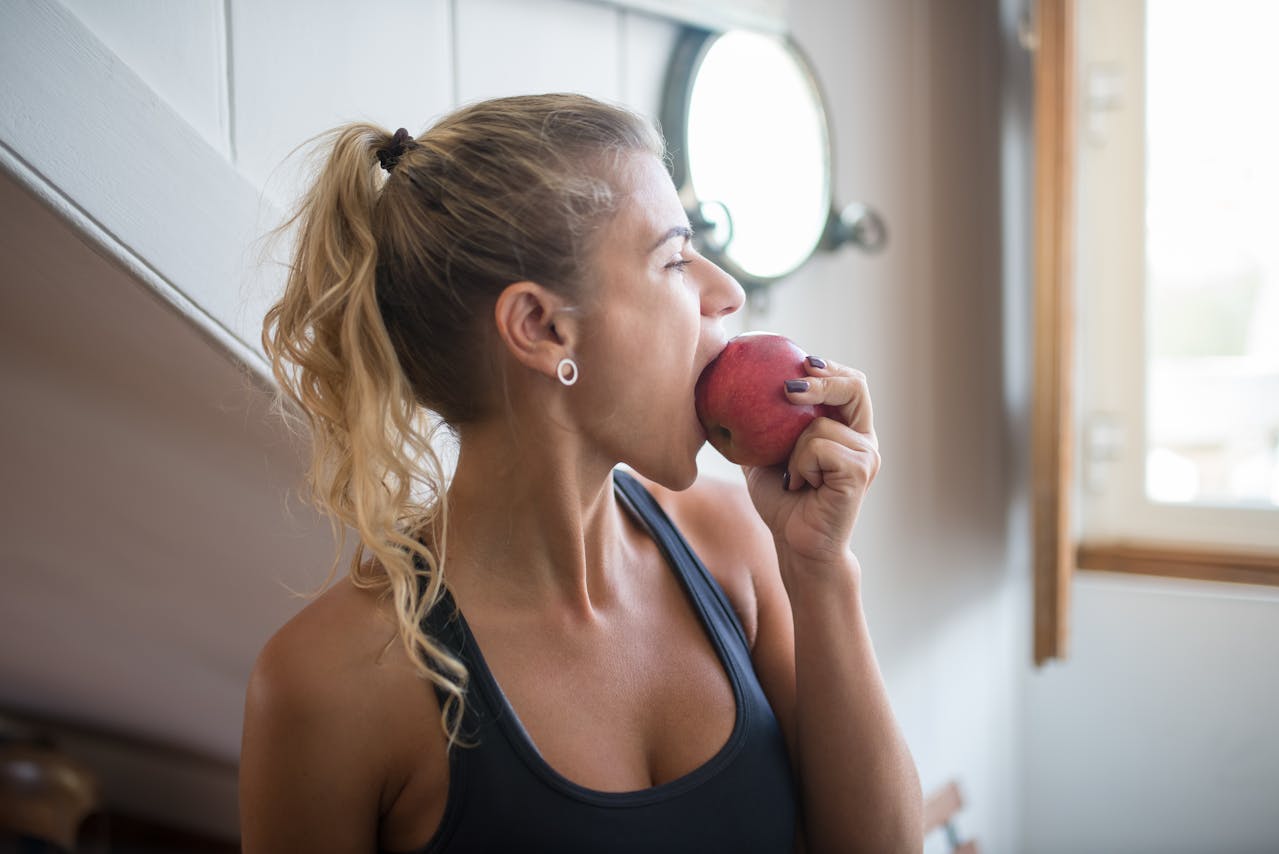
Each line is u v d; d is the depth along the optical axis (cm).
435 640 79
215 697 183
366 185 82
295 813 77
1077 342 219
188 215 96
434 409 85
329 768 76
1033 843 233
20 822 191
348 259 81
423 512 89
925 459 197
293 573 133
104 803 220
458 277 79
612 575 88
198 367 104
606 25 136
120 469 126
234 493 122
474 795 78
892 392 187
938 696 202
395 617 79
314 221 83
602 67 136
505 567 83
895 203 187
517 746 78
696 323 82
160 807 229
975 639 215
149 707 200
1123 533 220
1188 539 213
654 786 82
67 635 181
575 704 82
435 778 79
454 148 80
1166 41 208
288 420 105
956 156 203
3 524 150
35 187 88
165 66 96
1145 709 218
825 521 85
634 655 85
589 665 83
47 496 139
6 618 182
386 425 82
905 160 189
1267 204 202
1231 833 210
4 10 85
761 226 151
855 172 176
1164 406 216
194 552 138
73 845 195
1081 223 218
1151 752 218
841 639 88
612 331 78
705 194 141
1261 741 206
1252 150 203
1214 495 212
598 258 77
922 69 192
